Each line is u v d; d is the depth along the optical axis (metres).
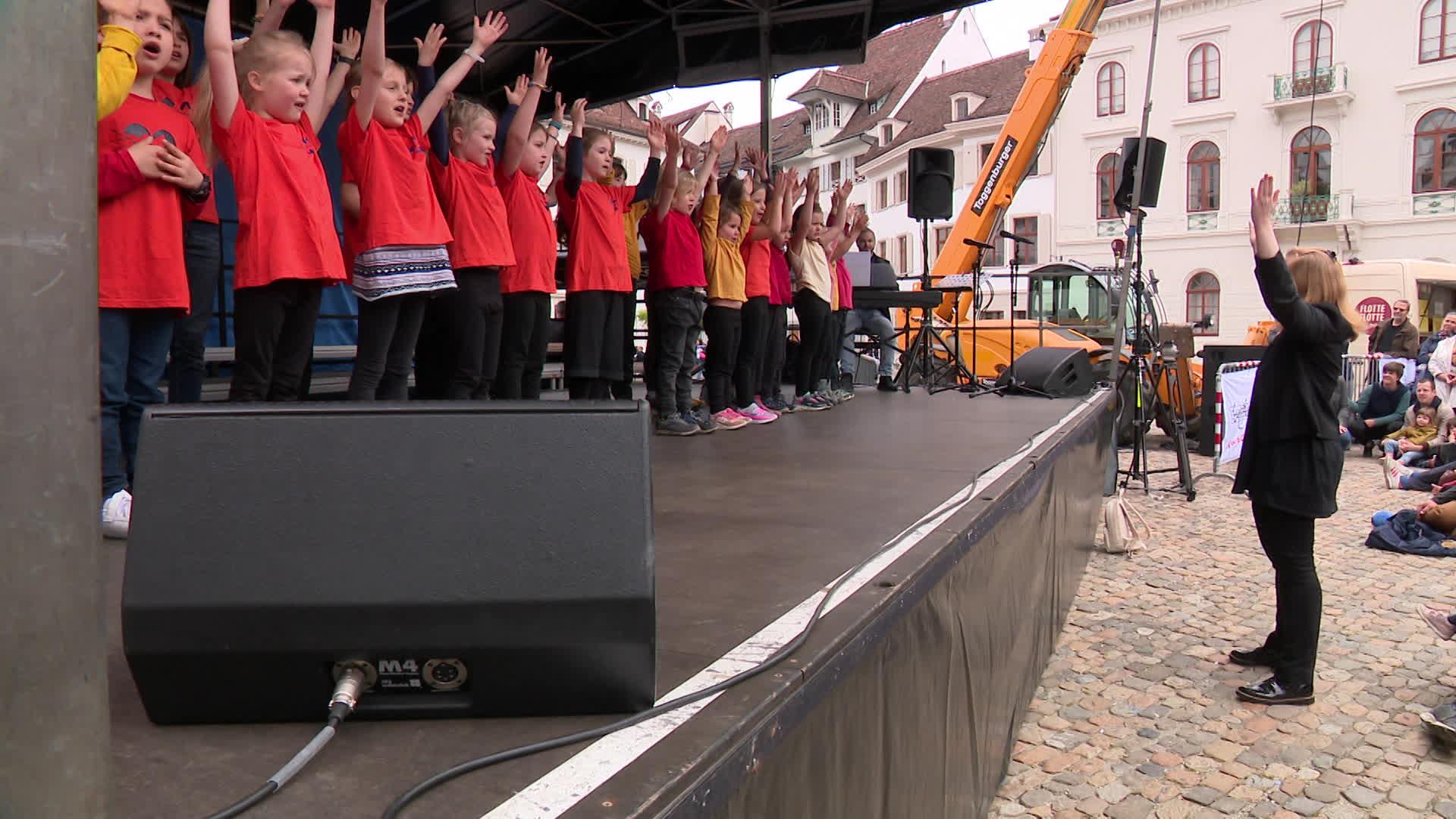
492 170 3.68
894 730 1.75
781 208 5.42
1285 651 3.72
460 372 3.59
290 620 1.10
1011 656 3.00
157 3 2.41
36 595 0.62
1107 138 26.78
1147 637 4.44
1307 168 24.28
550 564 1.13
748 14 7.38
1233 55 24.86
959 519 2.37
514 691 1.16
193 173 2.43
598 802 0.95
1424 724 3.41
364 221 3.08
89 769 0.66
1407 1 22.70
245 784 1.02
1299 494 3.49
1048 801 2.95
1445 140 22.58
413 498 1.15
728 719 1.15
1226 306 25.45
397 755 1.08
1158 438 11.66
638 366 8.59
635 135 27.06
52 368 0.62
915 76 35.06
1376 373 11.37
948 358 8.94
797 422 5.27
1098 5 9.59
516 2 6.71
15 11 0.58
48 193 0.60
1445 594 5.11
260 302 2.63
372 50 2.95
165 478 1.14
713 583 1.89
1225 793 3.01
